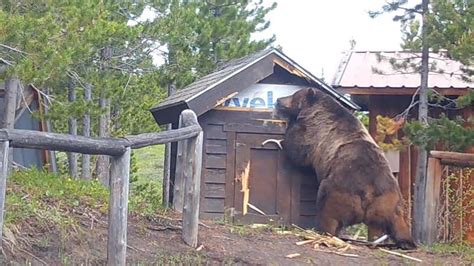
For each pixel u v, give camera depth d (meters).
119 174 5.93
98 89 14.62
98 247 6.70
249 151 10.83
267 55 10.73
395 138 13.02
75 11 10.23
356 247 8.72
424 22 11.22
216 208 10.65
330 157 10.14
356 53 15.54
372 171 9.70
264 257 7.45
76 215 7.38
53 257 6.27
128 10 17.41
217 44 19.66
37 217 6.82
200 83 12.13
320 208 9.91
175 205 8.70
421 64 11.94
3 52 9.38
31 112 13.02
